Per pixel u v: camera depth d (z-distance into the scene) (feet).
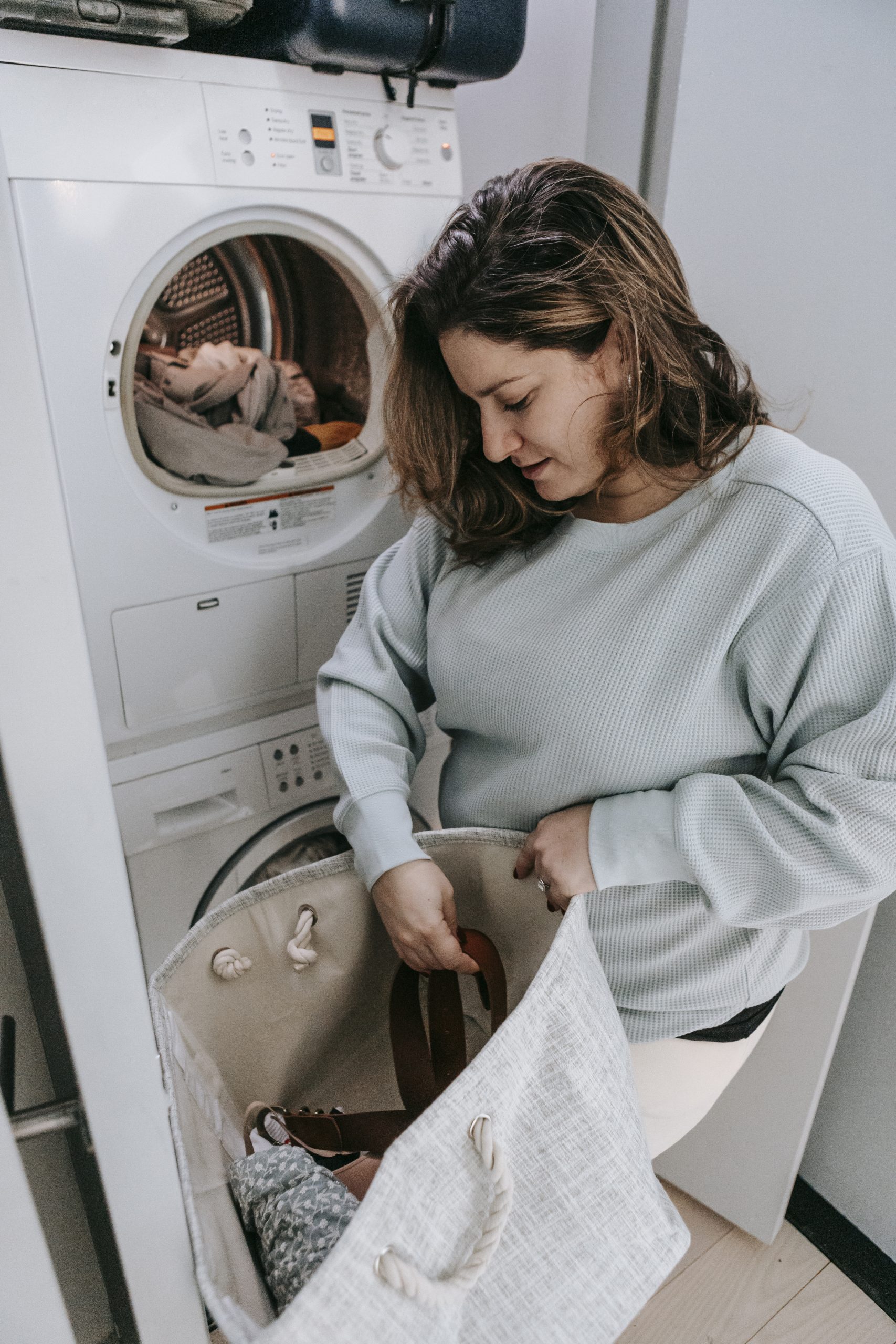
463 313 2.13
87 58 2.83
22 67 2.73
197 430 3.48
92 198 2.91
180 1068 1.98
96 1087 1.41
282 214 3.39
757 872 2.27
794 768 2.32
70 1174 2.01
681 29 3.43
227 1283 1.57
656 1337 4.04
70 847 1.26
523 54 4.84
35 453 1.11
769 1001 2.86
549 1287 1.81
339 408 4.22
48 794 1.22
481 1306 1.76
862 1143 4.34
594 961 2.11
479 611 2.66
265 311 3.98
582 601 2.47
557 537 2.60
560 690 2.47
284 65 3.24
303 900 2.58
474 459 2.66
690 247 3.71
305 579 3.90
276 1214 1.85
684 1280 4.30
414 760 3.11
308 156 3.35
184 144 3.05
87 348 3.03
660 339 2.13
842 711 2.26
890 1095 4.17
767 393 3.76
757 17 3.22
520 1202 1.82
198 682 3.74
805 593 2.18
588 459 2.32
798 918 2.41
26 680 1.17
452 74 3.49
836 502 2.22
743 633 2.30
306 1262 1.75
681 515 2.36
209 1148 1.98
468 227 2.20
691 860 2.26
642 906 2.55
